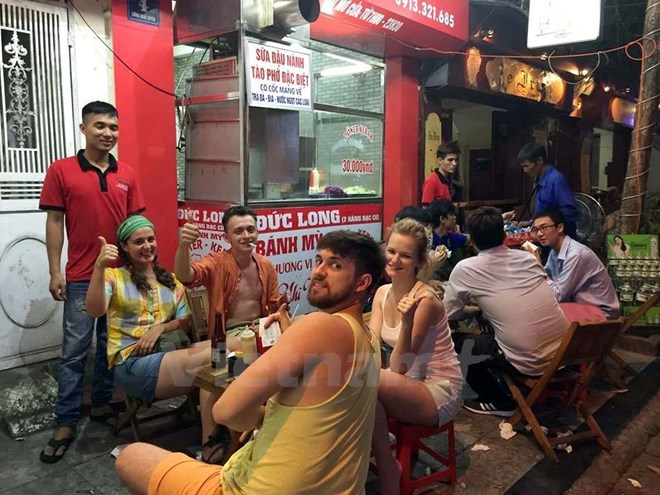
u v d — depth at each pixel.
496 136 9.61
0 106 3.79
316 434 1.58
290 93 4.82
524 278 3.25
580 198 5.66
